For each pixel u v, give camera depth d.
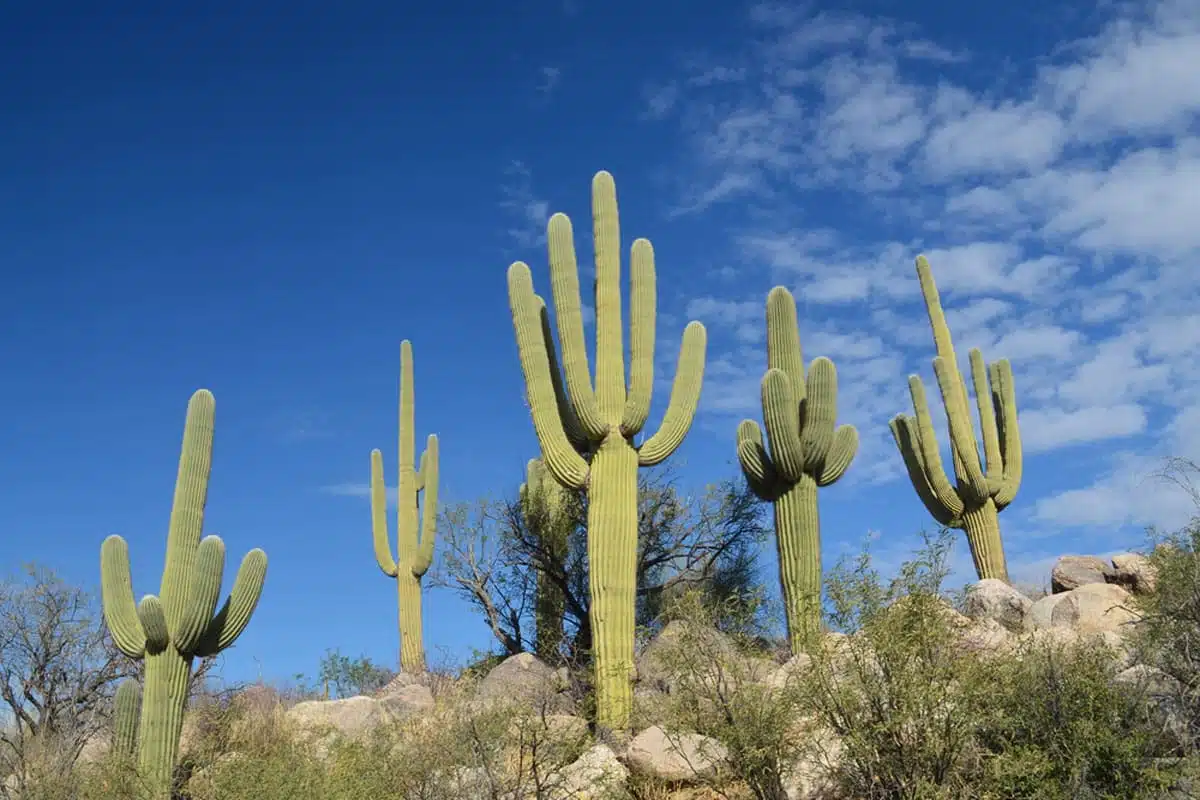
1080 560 13.52
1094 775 7.33
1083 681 7.50
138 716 12.60
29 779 11.28
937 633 7.58
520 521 17.42
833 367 12.92
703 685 8.53
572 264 12.62
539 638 16.05
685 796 9.25
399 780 9.40
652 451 12.59
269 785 9.65
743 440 13.33
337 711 13.22
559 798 9.22
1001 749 7.64
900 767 7.42
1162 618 8.02
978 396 15.49
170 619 12.23
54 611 14.70
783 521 12.66
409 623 17.64
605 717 11.05
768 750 8.06
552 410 12.51
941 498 14.80
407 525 18.08
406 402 18.80
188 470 12.88
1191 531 8.32
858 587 7.81
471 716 9.62
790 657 10.84
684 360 13.11
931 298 15.99
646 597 16.30
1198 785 6.96
